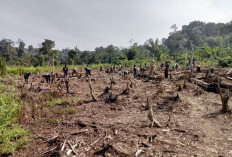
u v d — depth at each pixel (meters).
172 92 12.77
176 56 48.31
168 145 5.69
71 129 7.05
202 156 5.12
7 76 21.55
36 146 5.92
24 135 6.55
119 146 5.52
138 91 13.40
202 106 9.84
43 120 8.08
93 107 9.91
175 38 92.56
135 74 20.72
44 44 65.94
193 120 7.88
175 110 9.19
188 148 5.53
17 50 99.12
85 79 20.44
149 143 5.81
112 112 9.02
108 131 6.67
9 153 5.50
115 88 14.76
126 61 45.91
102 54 84.12
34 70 27.61
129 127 7.00
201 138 6.19
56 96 12.04
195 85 14.88
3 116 5.92
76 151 5.45
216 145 5.74
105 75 24.33
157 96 11.58
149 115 7.05
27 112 8.60
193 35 108.12
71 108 9.54
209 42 89.31
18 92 12.87
